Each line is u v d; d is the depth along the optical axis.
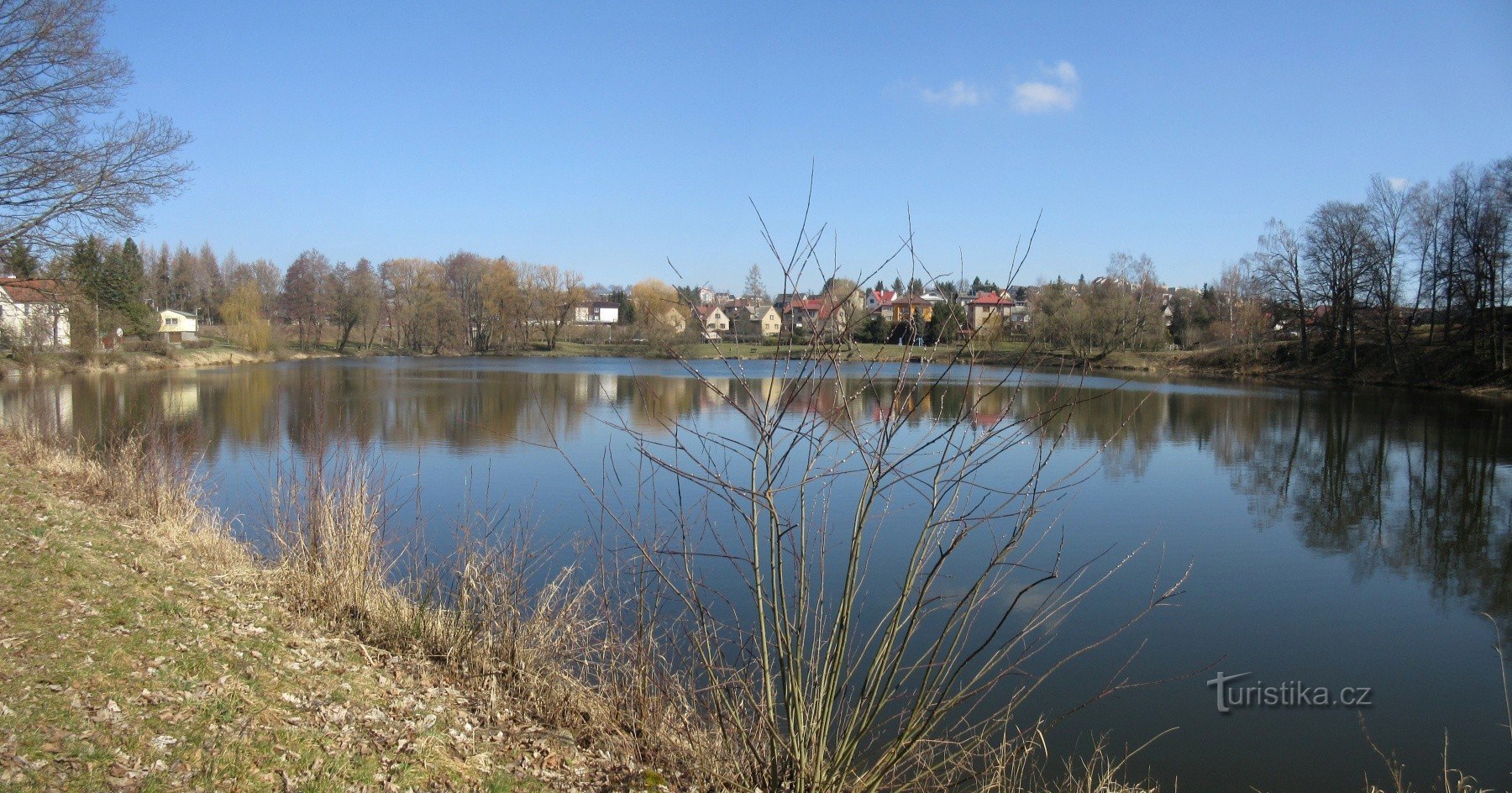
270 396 32.22
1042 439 4.98
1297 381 44.25
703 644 5.29
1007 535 12.48
